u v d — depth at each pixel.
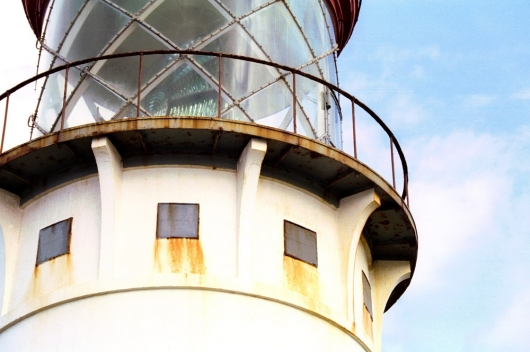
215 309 15.05
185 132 15.55
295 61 18.05
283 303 15.47
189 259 15.43
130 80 16.97
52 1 18.92
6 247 16.52
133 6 17.53
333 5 19.86
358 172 16.50
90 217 15.96
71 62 17.33
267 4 18.05
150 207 15.80
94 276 15.41
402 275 18.28
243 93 17.09
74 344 14.90
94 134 15.56
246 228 15.66
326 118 18.22
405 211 17.22
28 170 16.53
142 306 14.98
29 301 15.62
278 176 16.44
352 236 16.80
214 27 17.44
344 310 16.38
